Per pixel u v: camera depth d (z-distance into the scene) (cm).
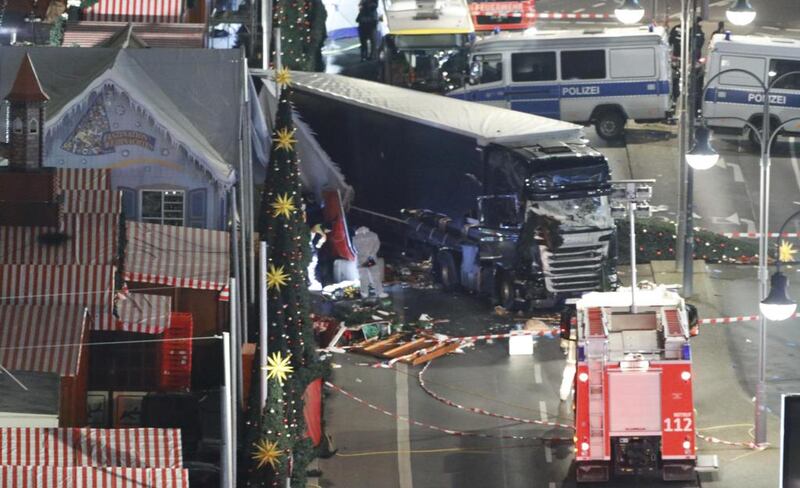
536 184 14962
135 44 15488
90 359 12238
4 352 11475
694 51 15625
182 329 12400
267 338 11581
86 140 14000
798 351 14388
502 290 15350
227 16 17912
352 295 15512
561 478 12138
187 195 14088
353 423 13088
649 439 11850
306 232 12344
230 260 13062
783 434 10506
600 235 15075
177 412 12031
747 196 18112
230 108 14525
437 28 19738
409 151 16012
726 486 11888
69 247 12381
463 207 15612
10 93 12375
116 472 10125
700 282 15988
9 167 12450
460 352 14438
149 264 12756
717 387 13662
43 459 10381
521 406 13375
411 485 12088
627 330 12050
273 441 11088
